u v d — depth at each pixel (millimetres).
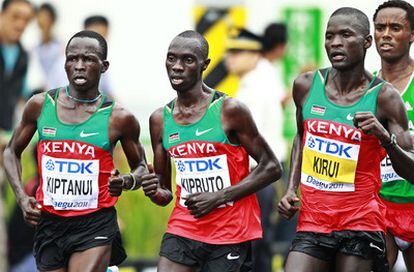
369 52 41531
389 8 29609
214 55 38438
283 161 38750
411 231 29688
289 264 27359
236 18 38750
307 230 27516
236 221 28125
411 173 27047
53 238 28672
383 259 27719
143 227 38406
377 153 27297
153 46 45844
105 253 28500
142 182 27625
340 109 27234
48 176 28484
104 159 28484
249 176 28234
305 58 44344
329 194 27359
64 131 28344
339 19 27078
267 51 37500
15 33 39688
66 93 28609
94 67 28250
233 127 27969
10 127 39688
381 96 27125
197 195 27781
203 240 28031
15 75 39812
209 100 28094
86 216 28484
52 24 41094
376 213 27359
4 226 36688
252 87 36219
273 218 38812
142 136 39344
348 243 27281
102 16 38500
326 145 27312
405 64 29766
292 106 40938
